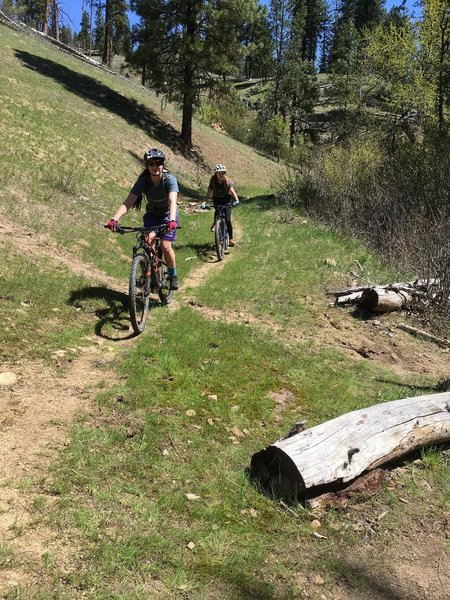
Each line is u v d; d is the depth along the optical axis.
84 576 2.43
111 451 3.49
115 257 8.97
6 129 15.09
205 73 28.78
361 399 5.09
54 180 12.38
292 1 52.16
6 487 2.91
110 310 6.39
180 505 3.10
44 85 25.36
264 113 54.81
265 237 12.27
